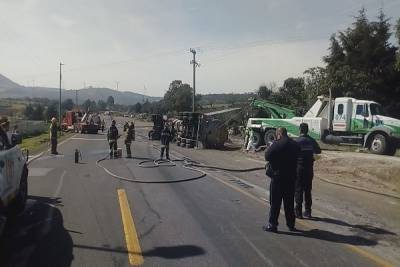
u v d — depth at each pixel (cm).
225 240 816
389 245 814
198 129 3319
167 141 2250
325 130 2703
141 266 676
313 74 4219
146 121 10831
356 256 743
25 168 1037
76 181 1477
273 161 876
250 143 2989
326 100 2745
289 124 2819
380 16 3688
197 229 888
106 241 798
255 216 1009
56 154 2464
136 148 3078
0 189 759
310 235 864
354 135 2628
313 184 1530
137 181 1473
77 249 751
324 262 709
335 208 1130
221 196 1247
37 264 679
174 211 1042
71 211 1028
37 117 9412
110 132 2312
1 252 733
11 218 958
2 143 878
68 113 5981
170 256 722
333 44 3853
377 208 1151
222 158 2447
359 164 1933
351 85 3594
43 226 895
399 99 3603
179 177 1591
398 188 1514
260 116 3400
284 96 4925
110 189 1323
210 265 684
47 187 1354
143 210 1046
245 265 688
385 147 2467
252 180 1588
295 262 706
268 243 804
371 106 2577
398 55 2325
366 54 3622
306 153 998
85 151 2727
